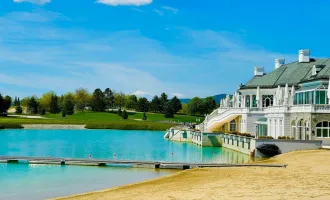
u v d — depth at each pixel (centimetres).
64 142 11606
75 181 4772
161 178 4578
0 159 6072
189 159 7138
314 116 6638
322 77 7375
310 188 3572
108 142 11638
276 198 3162
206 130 10906
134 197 3491
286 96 7644
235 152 8256
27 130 17875
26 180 4847
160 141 12094
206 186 3853
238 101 10906
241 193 3419
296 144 6569
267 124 8469
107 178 4938
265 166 5209
